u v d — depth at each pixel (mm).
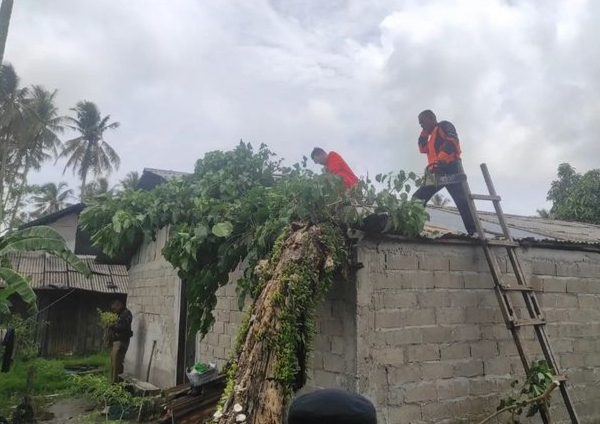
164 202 6000
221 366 7242
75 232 22297
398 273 4762
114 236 6012
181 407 6355
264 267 4059
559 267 5926
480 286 5250
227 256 5230
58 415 8727
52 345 17672
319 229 4156
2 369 10859
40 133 30578
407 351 4676
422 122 5730
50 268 18484
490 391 5078
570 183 17594
